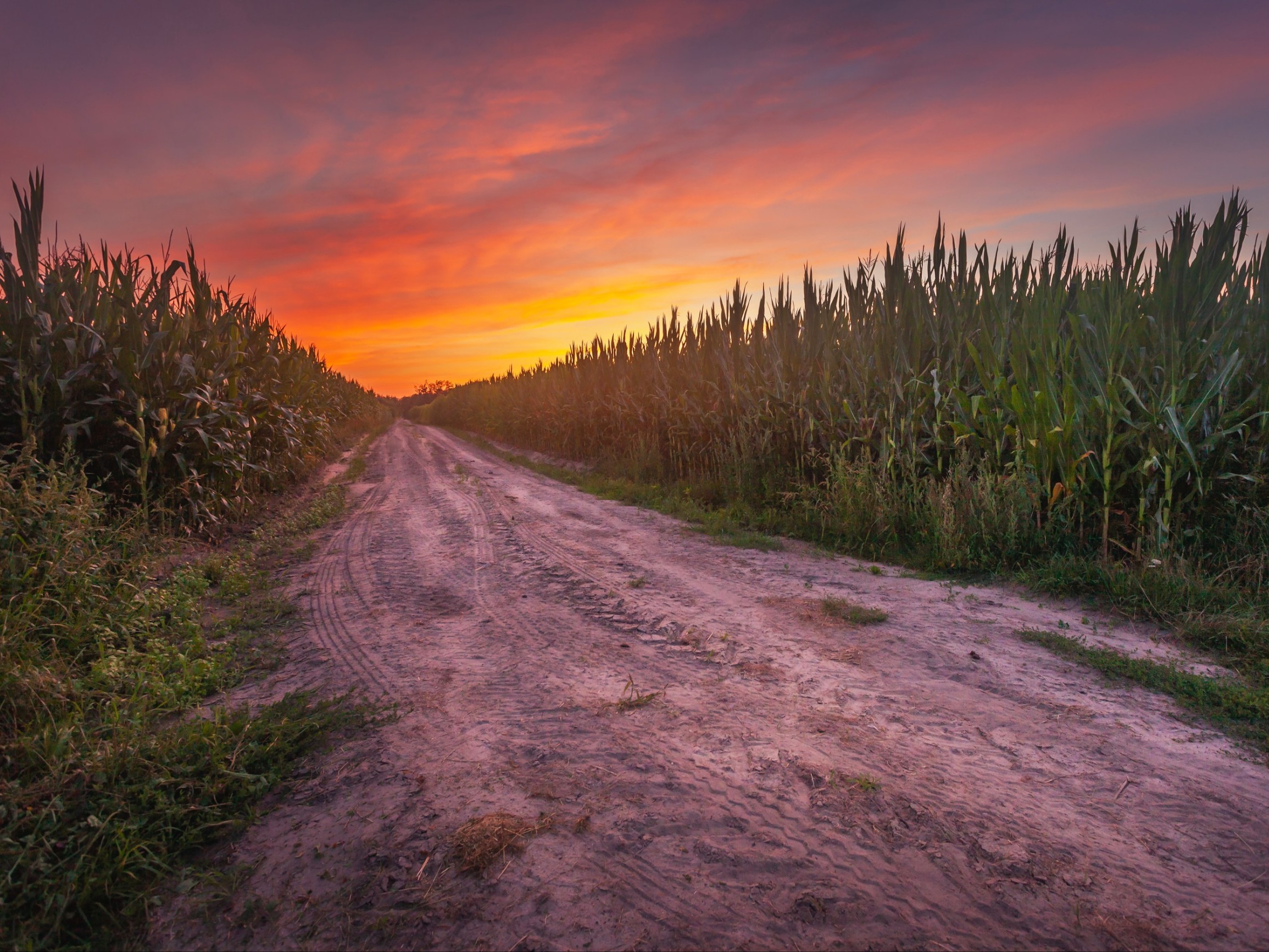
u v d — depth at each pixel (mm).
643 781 3031
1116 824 2621
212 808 2840
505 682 4211
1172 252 6363
